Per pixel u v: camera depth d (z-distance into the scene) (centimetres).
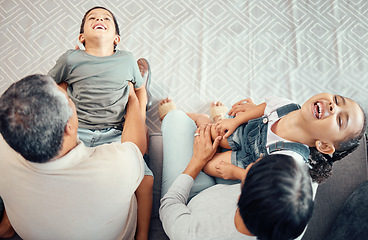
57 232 93
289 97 191
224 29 210
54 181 86
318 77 196
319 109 113
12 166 86
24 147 78
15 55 196
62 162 84
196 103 191
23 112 76
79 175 87
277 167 76
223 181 132
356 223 104
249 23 212
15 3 210
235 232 90
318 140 116
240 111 153
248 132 133
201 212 102
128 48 202
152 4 216
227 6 217
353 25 211
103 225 96
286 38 208
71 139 85
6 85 189
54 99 79
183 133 141
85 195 89
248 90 193
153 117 187
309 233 121
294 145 119
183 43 205
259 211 73
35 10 209
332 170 128
